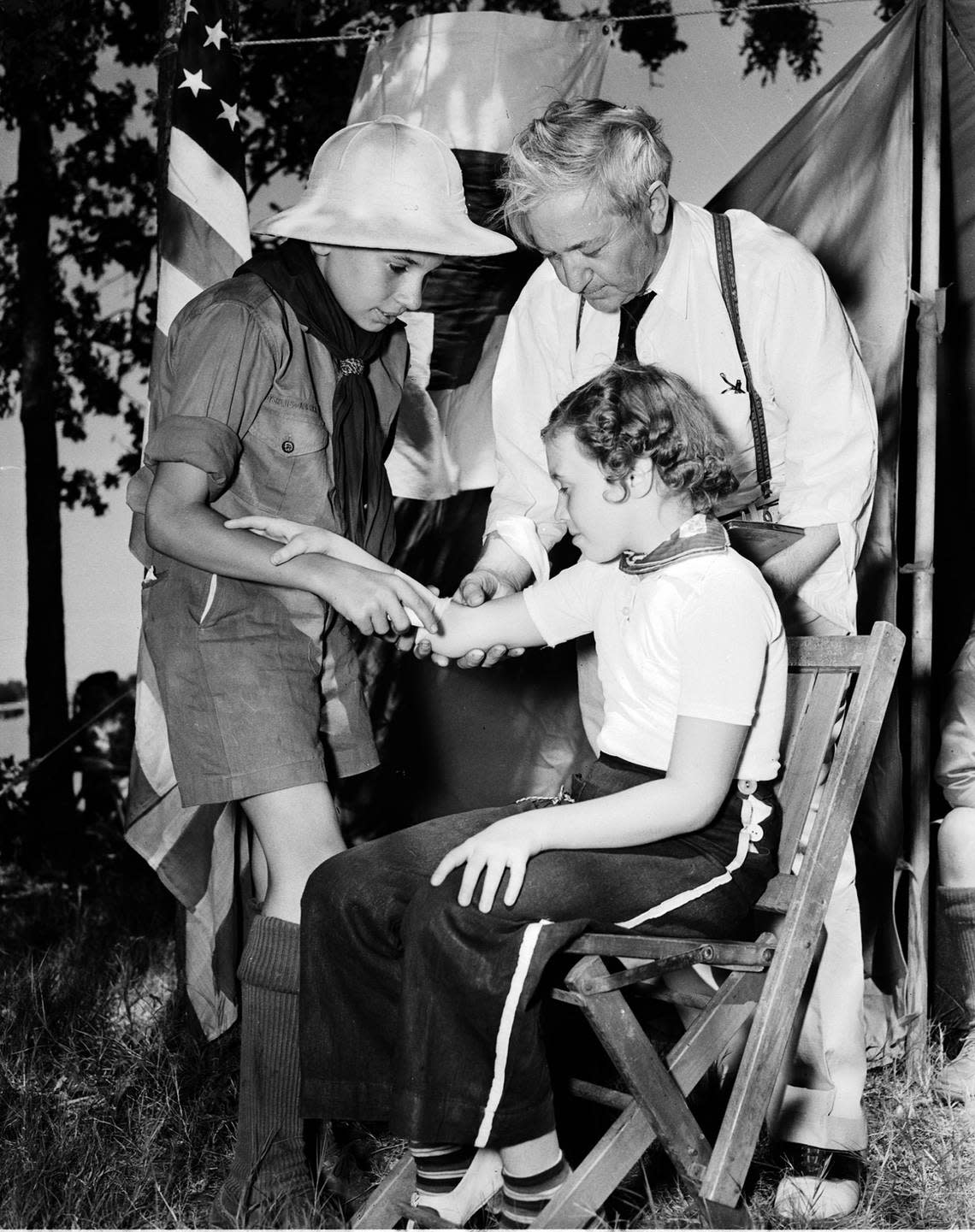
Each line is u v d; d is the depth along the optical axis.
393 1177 1.91
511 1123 1.63
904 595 3.22
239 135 2.97
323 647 2.26
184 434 2.07
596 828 1.75
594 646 2.60
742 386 2.38
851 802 1.88
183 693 2.12
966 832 2.92
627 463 1.89
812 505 2.34
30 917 4.52
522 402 2.66
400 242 2.10
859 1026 2.22
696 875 1.83
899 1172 2.26
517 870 1.69
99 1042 2.80
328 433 2.25
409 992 1.67
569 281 2.27
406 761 3.48
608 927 1.74
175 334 2.21
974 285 3.06
